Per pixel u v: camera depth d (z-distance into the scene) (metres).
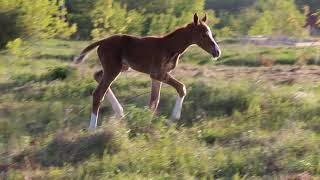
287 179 26.61
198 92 40.97
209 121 36.03
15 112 38.88
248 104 39.19
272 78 47.91
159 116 37.00
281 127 34.62
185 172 27.42
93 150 30.28
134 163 28.34
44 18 76.00
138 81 46.34
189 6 122.38
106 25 86.88
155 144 30.84
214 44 36.16
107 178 26.61
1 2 73.69
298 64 57.69
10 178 27.06
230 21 130.50
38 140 32.84
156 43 36.28
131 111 34.91
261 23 106.56
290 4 108.44
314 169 27.88
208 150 30.30
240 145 31.30
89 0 103.19
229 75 49.31
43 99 43.28
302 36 92.94
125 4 107.94
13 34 74.25
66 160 29.48
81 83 45.62
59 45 84.25
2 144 32.09
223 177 27.20
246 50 67.38
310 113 37.34
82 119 37.62
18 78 50.34
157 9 120.50
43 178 27.06
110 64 36.41
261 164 28.14
